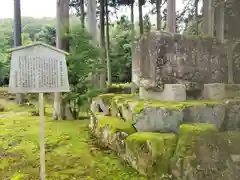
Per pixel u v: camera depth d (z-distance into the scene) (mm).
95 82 9734
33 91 3330
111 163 4293
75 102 8508
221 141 3797
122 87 13195
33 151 4980
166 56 5480
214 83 5707
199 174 3441
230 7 8711
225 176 3461
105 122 5465
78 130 6785
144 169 3764
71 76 8180
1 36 18359
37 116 9500
